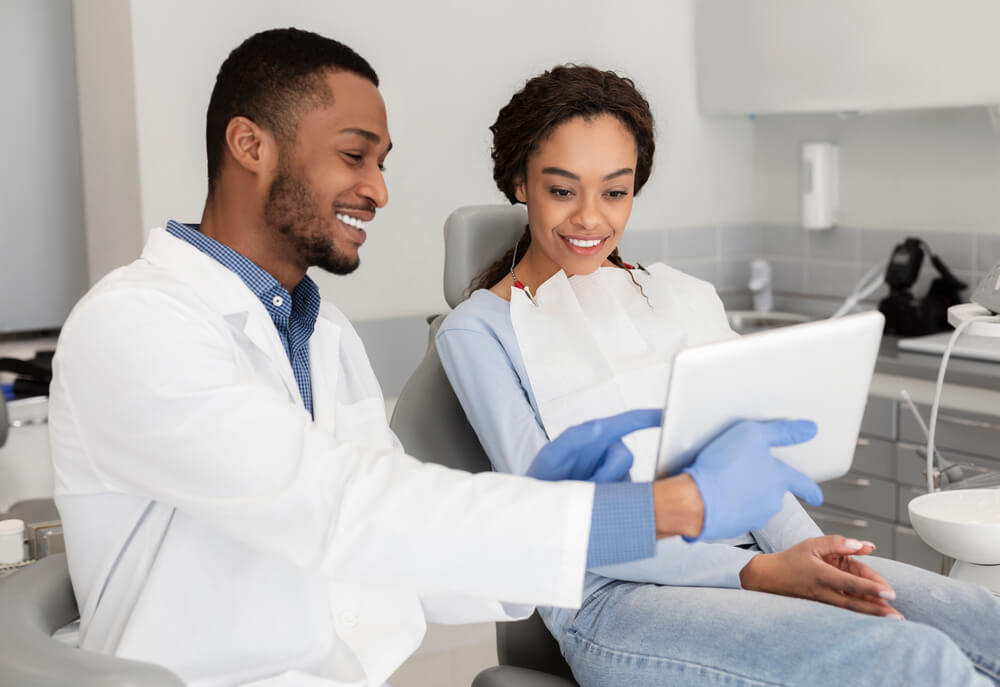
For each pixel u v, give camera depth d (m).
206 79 2.82
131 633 1.10
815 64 3.23
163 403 1.04
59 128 3.62
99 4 2.94
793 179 3.71
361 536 0.99
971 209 3.22
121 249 3.03
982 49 2.82
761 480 0.99
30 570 1.26
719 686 1.30
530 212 1.66
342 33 2.96
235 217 1.22
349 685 1.14
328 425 1.29
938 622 1.40
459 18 3.13
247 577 1.13
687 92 3.63
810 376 1.08
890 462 2.89
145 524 1.13
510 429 1.54
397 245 3.10
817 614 1.30
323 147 1.17
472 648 2.86
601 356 1.60
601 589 1.52
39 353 3.37
